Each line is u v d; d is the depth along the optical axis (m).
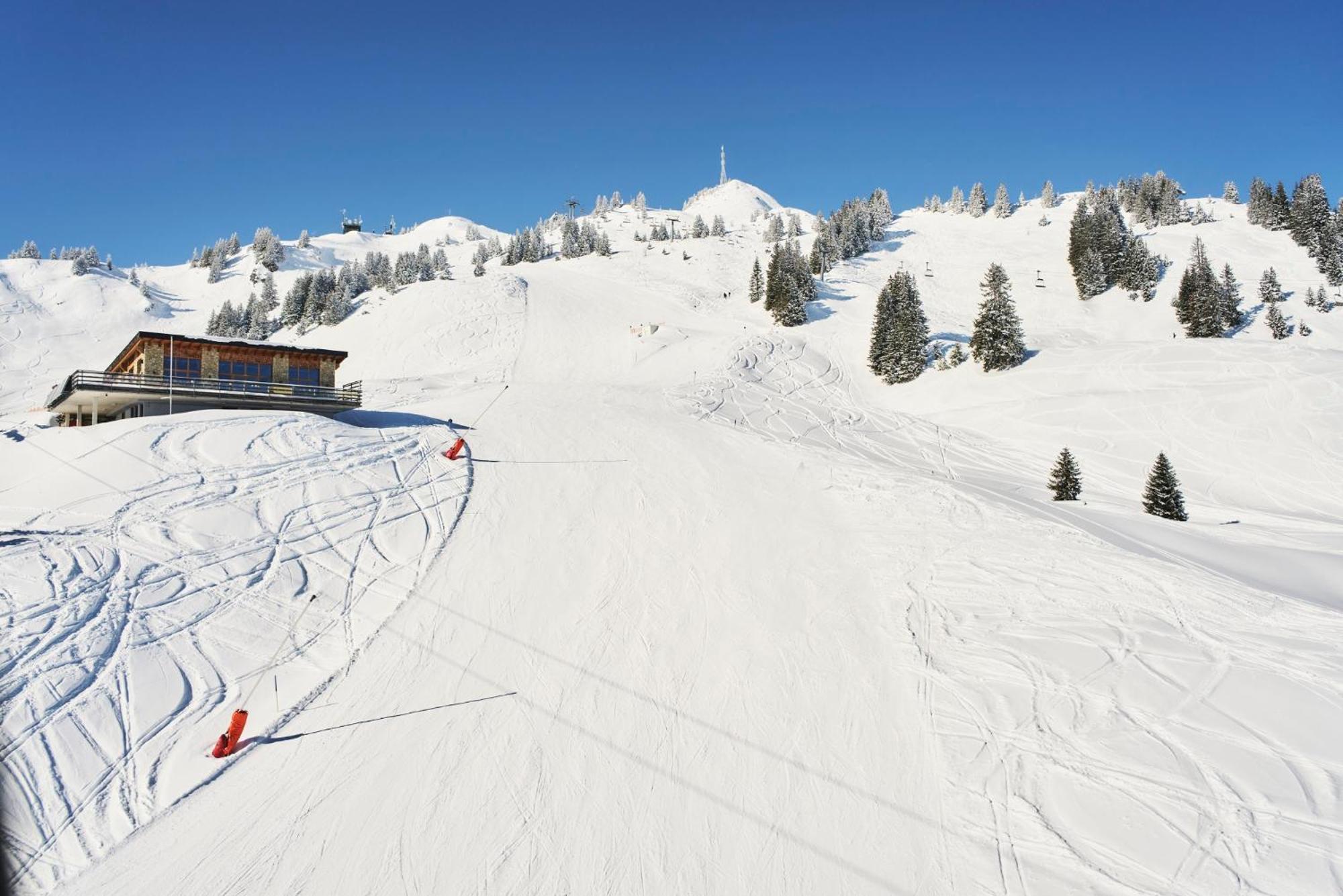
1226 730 10.85
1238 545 21.70
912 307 58.19
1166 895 8.40
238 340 32.53
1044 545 19.16
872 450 39.31
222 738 12.20
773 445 33.09
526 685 14.11
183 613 15.80
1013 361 51.66
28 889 9.47
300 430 27.17
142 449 23.20
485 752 12.18
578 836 10.34
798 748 12.05
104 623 14.95
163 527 19.02
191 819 10.77
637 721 12.93
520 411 38.69
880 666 14.23
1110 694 12.15
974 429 44.69
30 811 10.62
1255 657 12.64
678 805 10.90
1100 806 9.89
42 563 16.67
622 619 16.52
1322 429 35.75
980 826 10.01
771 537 21.20
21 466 22.23
